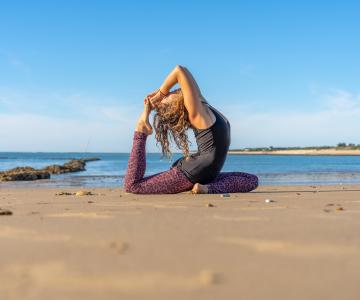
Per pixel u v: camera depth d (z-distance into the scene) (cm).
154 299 139
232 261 185
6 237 243
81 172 2131
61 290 148
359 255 194
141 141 583
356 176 1575
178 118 565
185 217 323
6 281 159
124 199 514
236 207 405
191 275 164
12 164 3978
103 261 185
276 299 138
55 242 227
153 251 204
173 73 557
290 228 266
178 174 578
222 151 573
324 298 139
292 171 2072
